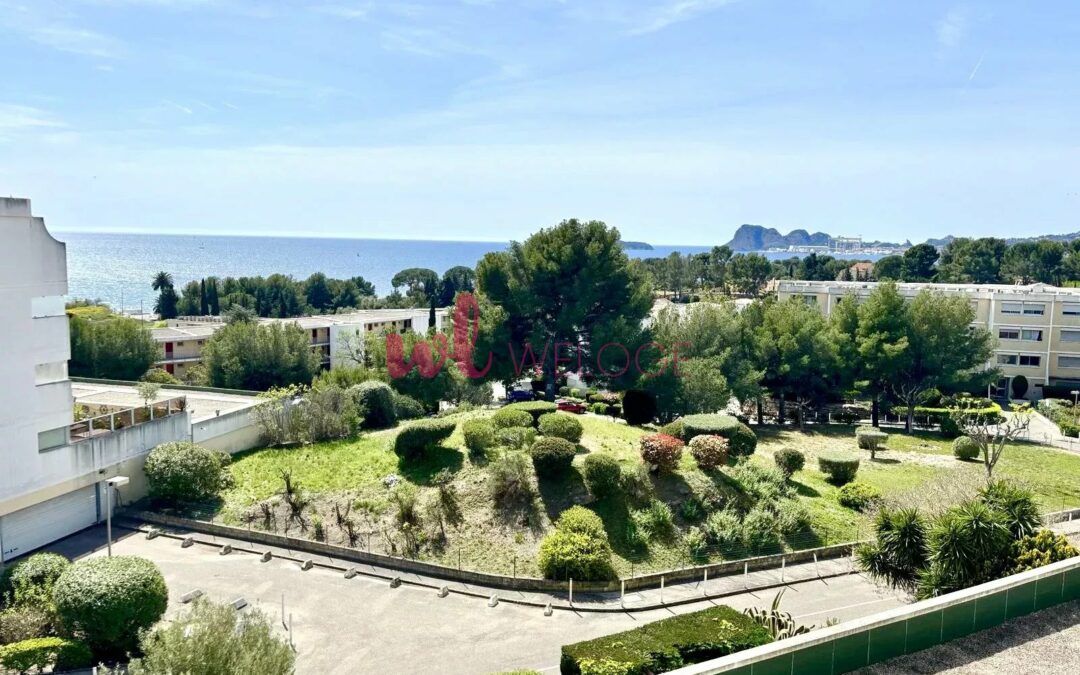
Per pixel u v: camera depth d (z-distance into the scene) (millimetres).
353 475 27406
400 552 23188
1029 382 64312
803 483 31297
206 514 25859
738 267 136875
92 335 52281
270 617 19516
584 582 21750
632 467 26188
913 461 38844
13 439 22297
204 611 12883
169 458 26516
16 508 22562
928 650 9805
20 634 17078
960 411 43469
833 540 25938
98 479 25750
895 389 52250
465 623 19656
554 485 25391
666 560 23422
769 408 56688
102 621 16906
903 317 50906
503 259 44031
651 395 40344
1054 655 9742
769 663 8547
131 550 23719
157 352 56500
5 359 22016
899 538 20031
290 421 32094
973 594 10312
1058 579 11242
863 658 9281
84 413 30328
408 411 39812
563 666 15227
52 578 19109
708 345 48844
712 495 25969
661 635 15734
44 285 23234
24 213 22469
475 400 47188
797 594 22062
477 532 23859
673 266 145500
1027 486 29594
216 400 39625
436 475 26297
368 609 20281
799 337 50062
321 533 24266
